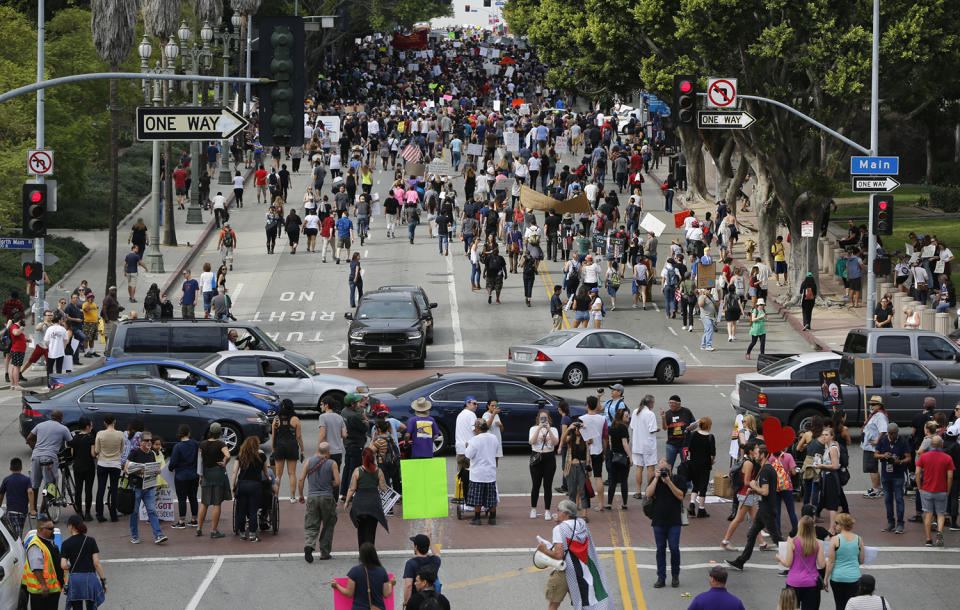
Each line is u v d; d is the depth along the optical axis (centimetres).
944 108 15062
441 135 18588
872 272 8394
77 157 13750
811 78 10650
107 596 4228
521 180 15100
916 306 9806
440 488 4034
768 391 6638
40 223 6375
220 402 6275
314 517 4609
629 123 19475
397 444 5444
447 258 12862
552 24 15250
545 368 8294
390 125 18350
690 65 10925
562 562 3794
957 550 4906
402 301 9319
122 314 10675
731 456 5406
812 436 5184
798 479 5462
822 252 12769
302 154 17662
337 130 17262
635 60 13238
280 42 4438
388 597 3494
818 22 10100
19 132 12200
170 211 13175
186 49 14275
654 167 18638
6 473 5769
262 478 4953
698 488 5366
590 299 10456
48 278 11231
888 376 6788
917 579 4528
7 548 3741
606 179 16950
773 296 11588
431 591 3316
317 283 11838
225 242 12244
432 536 5003
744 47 10662
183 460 5097
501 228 13375
